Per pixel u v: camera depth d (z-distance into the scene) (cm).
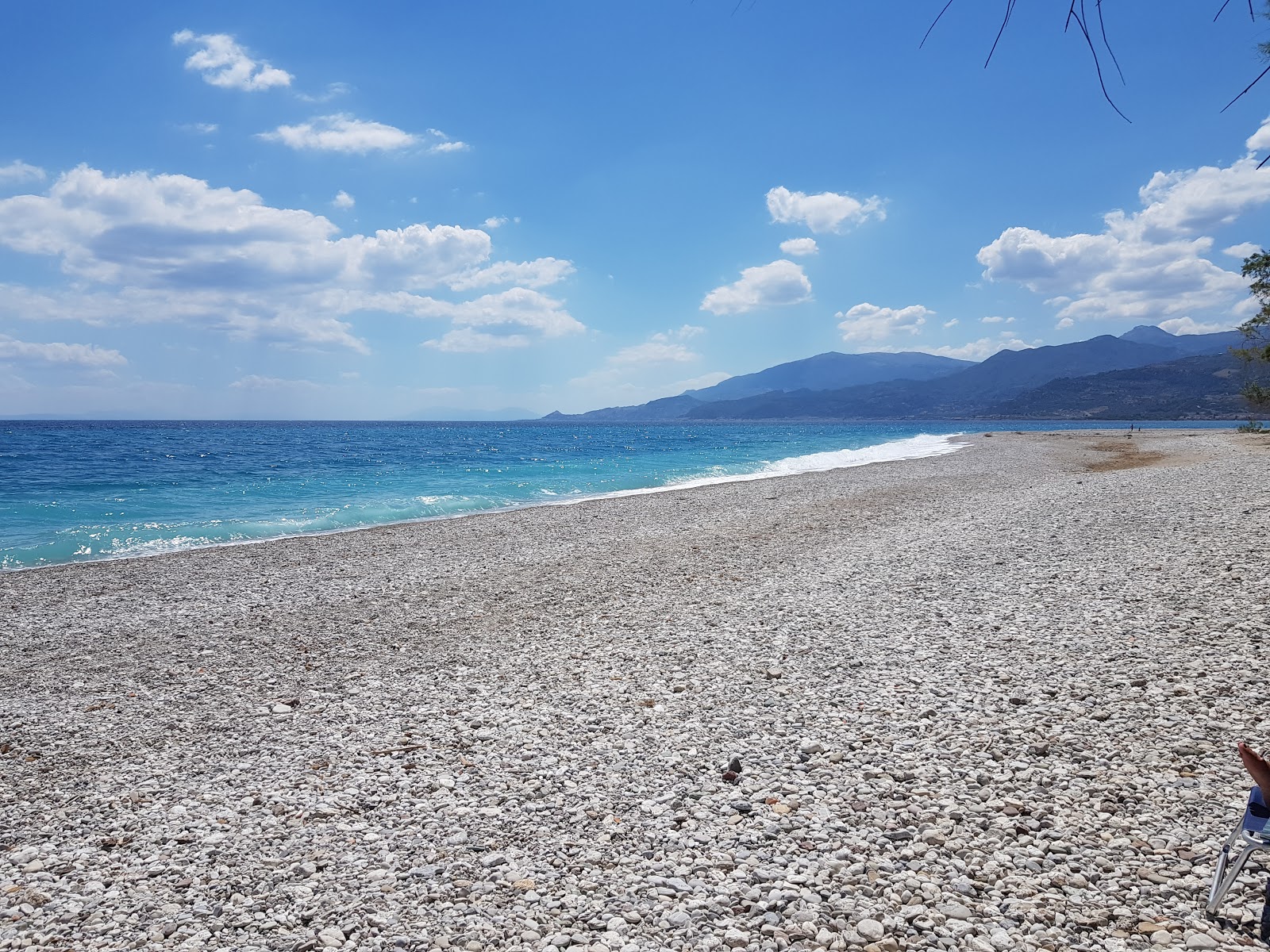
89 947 396
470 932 402
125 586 1303
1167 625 849
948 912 400
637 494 2681
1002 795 521
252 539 1898
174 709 759
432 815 532
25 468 3947
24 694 808
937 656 816
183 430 13800
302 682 836
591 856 471
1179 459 3597
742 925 400
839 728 650
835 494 2502
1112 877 425
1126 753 568
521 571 1398
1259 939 367
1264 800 383
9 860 486
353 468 4247
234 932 407
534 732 675
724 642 920
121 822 534
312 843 498
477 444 7881
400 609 1145
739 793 545
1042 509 1827
